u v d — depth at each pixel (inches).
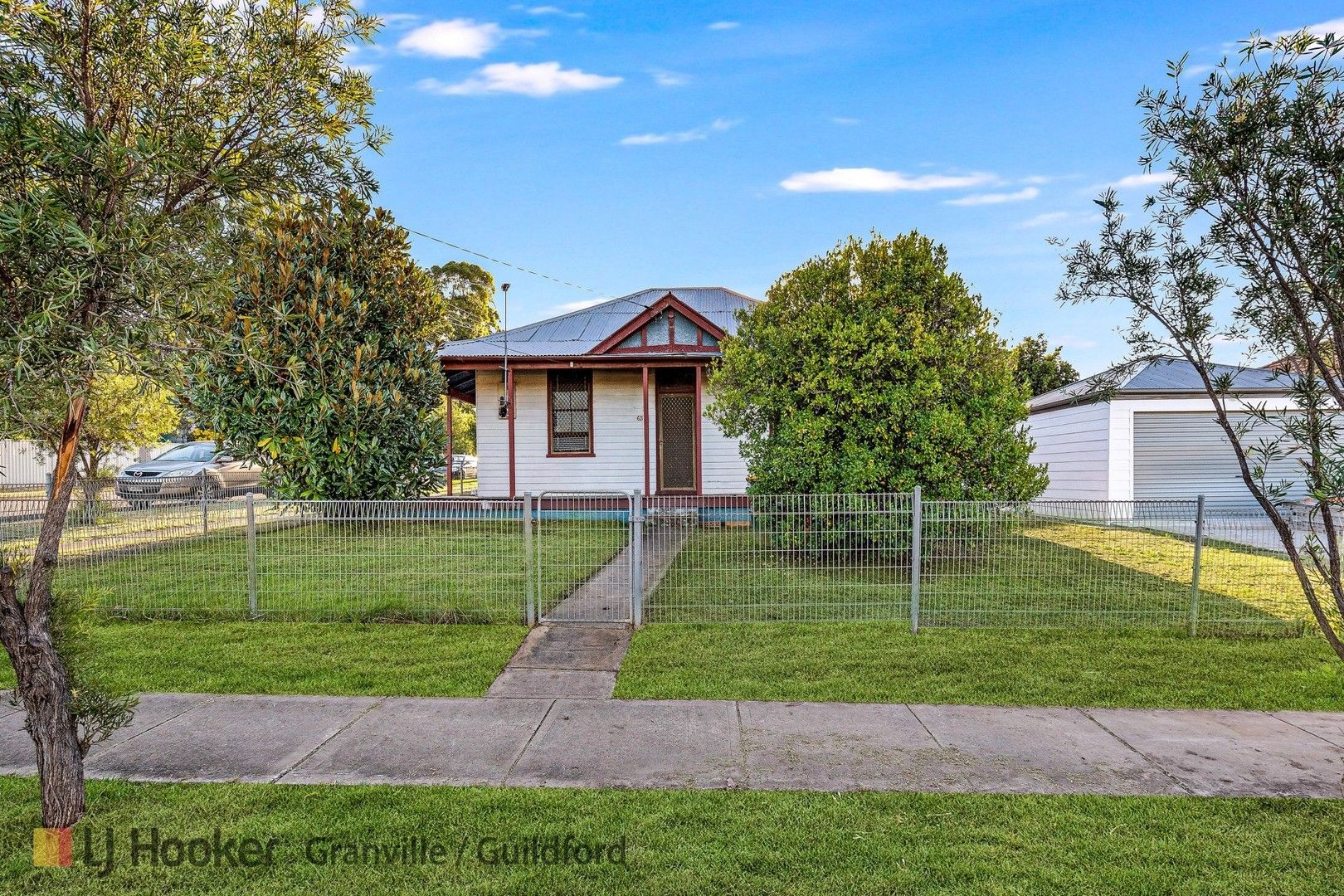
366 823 126.0
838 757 154.3
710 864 112.8
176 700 191.5
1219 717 178.2
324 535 287.1
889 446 315.6
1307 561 227.3
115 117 126.3
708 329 569.9
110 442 524.7
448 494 610.2
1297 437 123.0
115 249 106.2
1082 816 127.9
